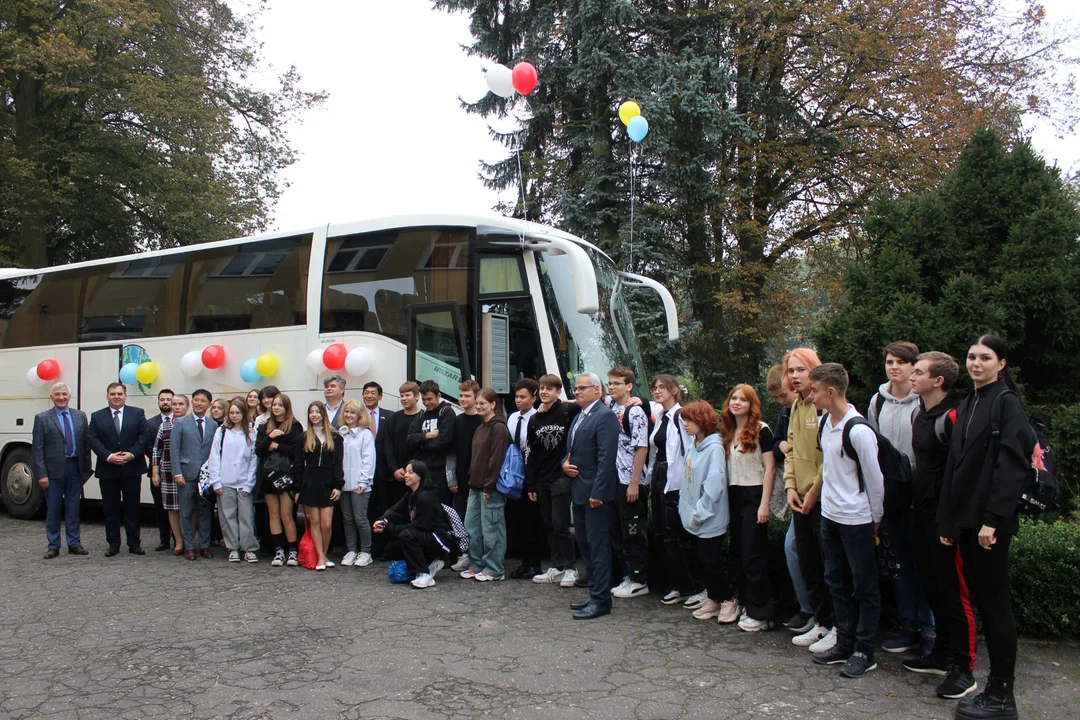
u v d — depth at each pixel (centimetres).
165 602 692
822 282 2020
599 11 1603
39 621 638
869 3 1892
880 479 492
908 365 526
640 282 1071
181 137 2014
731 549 625
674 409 664
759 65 1945
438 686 484
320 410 820
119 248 2189
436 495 776
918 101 1903
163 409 922
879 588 532
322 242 942
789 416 583
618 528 723
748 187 1917
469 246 871
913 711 442
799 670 507
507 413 835
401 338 884
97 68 1920
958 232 883
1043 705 448
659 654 541
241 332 985
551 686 483
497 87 946
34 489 1188
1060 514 735
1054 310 796
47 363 1148
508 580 766
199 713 449
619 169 1691
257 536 933
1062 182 870
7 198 1845
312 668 520
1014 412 423
